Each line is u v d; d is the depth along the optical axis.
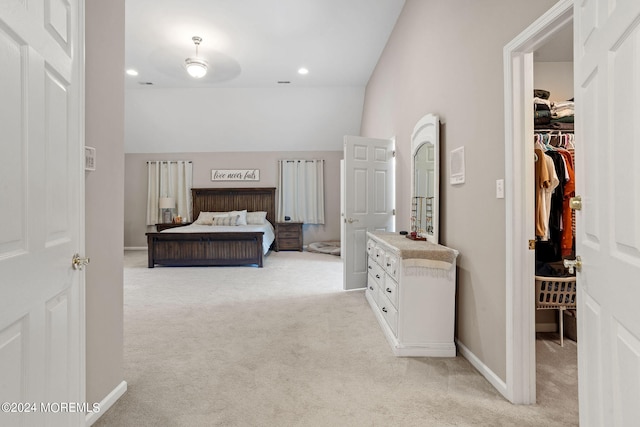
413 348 2.28
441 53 2.60
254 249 5.38
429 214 2.79
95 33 1.60
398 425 1.55
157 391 1.83
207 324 2.87
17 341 0.90
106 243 1.70
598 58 0.95
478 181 2.07
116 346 1.77
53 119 1.09
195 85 5.91
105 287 1.69
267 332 2.69
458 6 2.32
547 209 2.37
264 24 3.80
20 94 0.91
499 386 1.84
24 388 0.93
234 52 4.52
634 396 0.78
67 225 1.19
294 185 7.54
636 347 0.77
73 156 1.24
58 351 1.13
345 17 3.70
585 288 1.06
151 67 5.05
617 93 0.85
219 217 6.81
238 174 7.54
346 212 3.98
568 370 2.10
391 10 3.59
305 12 3.57
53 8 1.09
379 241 2.94
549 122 2.57
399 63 3.71
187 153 7.54
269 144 7.36
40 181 1.01
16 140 0.89
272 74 5.39
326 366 2.12
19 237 0.91
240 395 1.79
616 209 0.86
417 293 2.29
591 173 1.01
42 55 1.02
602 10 0.93
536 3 1.54
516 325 1.72
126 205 7.55
